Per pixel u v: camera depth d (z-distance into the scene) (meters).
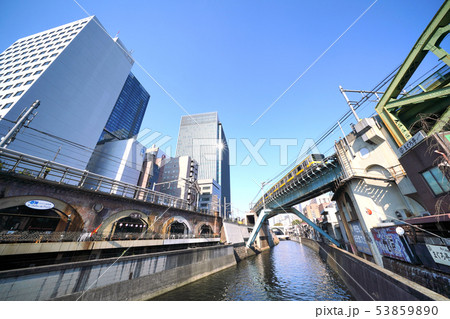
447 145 8.66
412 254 9.99
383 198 15.15
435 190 9.62
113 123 91.88
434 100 12.46
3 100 34.72
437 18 10.24
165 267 16.86
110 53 55.16
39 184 12.98
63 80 40.47
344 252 18.52
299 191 28.75
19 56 48.50
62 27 54.09
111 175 49.62
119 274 12.79
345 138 18.73
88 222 15.12
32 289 8.71
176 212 25.62
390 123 14.00
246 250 38.78
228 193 138.00
